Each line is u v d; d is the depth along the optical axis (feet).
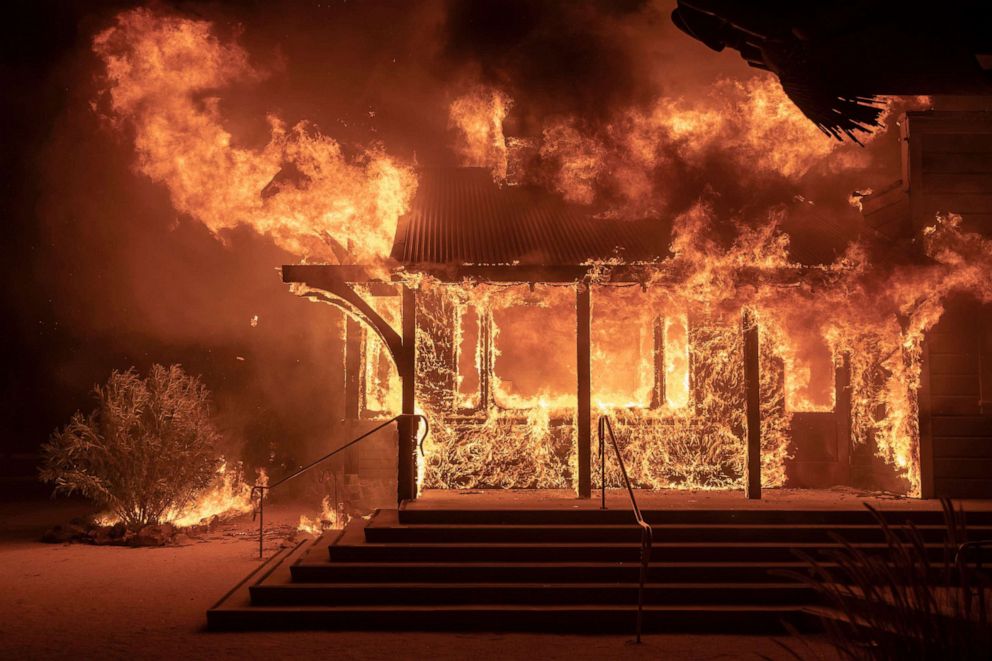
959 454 47.91
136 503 55.21
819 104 9.87
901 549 17.74
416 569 35.63
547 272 45.91
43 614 34.42
